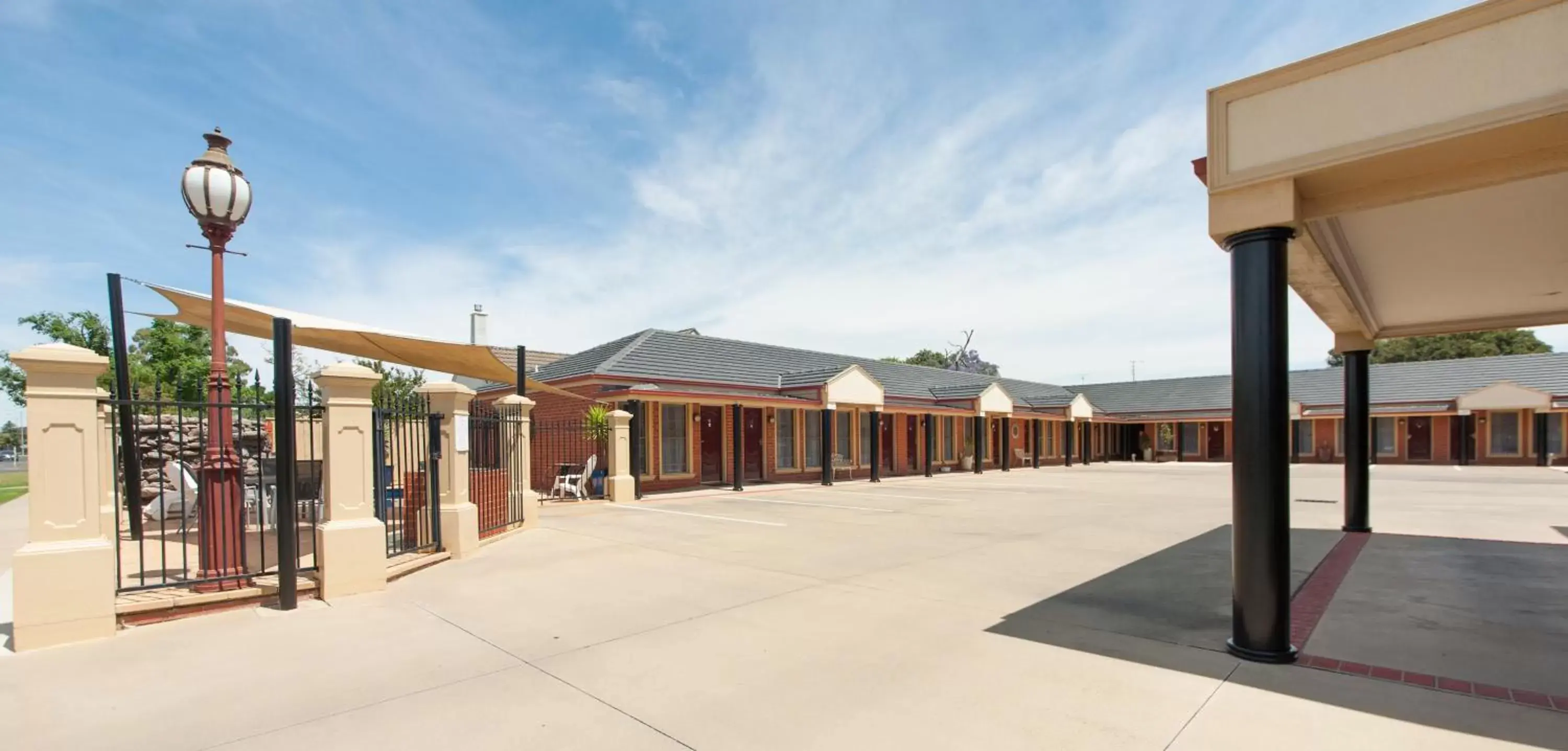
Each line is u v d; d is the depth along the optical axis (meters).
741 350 25.83
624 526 12.78
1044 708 4.40
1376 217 6.41
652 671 5.09
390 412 8.34
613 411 18.20
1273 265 5.20
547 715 4.34
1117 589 7.60
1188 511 15.25
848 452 26.72
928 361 67.56
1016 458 35.91
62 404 5.84
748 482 22.88
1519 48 4.18
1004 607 6.86
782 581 8.03
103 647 5.66
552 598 7.22
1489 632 5.96
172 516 11.78
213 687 4.82
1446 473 28.22
